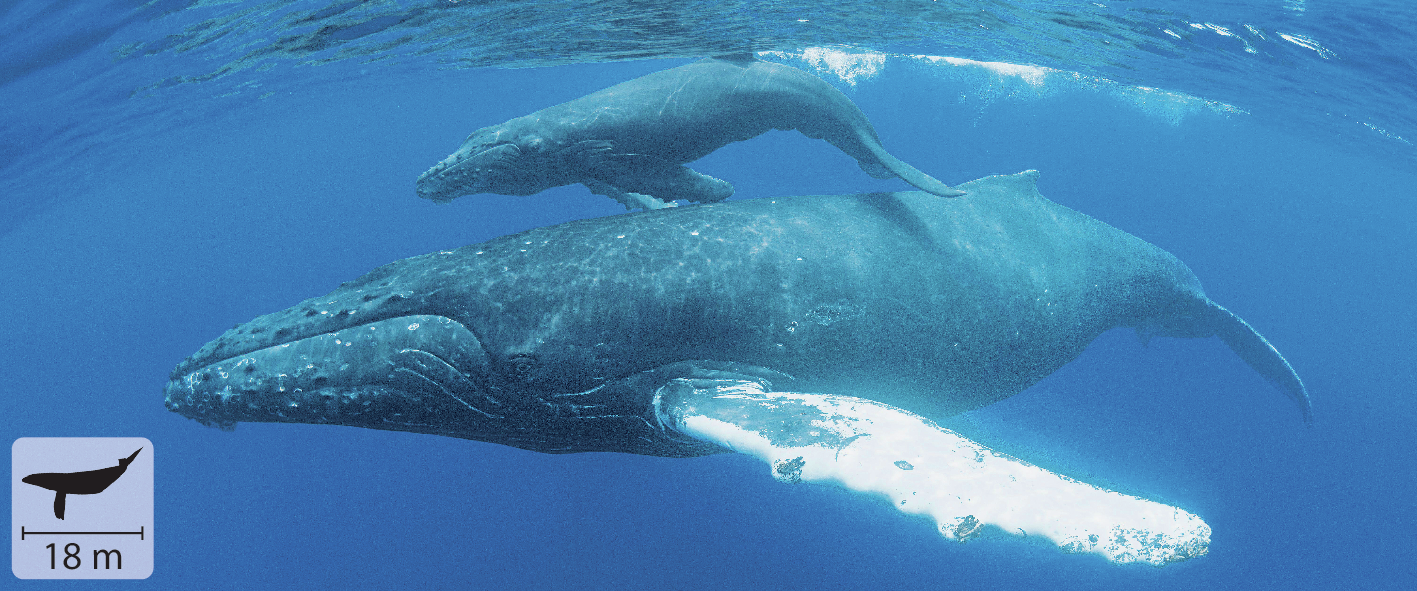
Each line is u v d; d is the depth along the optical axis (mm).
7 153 14703
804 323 6277
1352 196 54188
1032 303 7645
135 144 19906
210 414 6102
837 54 14188
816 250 6441
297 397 5766
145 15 10062
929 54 15562
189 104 16188
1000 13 10703
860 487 4242
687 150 7172
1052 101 29234
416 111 45188
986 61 17094
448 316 5895
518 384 5914
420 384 5855
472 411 6086
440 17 10602
